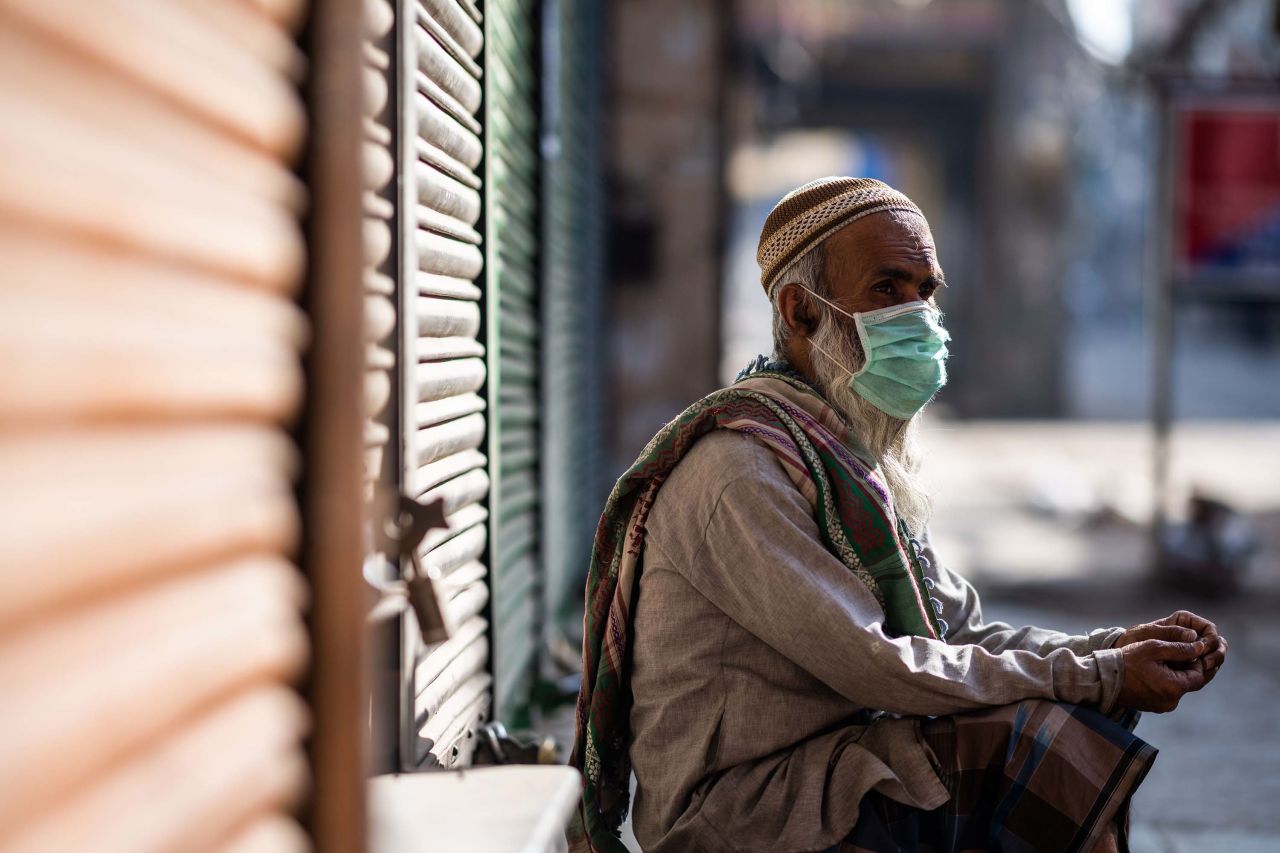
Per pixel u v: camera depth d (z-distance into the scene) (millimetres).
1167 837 6207
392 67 3303
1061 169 36500
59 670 1437
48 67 1445
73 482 1473
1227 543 12750
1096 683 3654
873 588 3812
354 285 2059
